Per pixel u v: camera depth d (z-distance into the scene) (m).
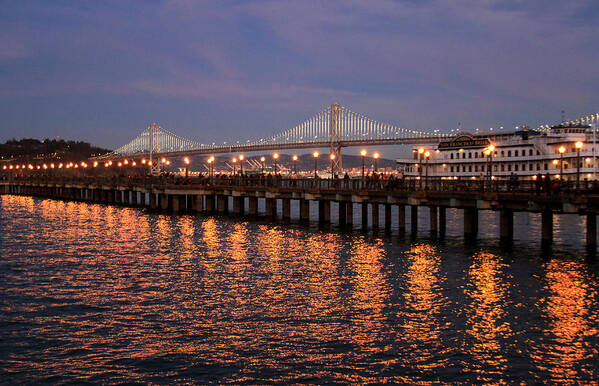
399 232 60.81
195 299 32.56
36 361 23.91
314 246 51.00
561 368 23.19
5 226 69.56
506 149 102.44
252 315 29.58
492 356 24.28
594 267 40.31
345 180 67.38
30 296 33.09
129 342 25.88
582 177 91.00
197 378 22.50
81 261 44.12
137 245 52.44
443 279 37.03
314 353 24.69
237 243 53.22
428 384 21.97
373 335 26.62
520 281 36.22
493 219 81.94
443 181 56.34
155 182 101.94
